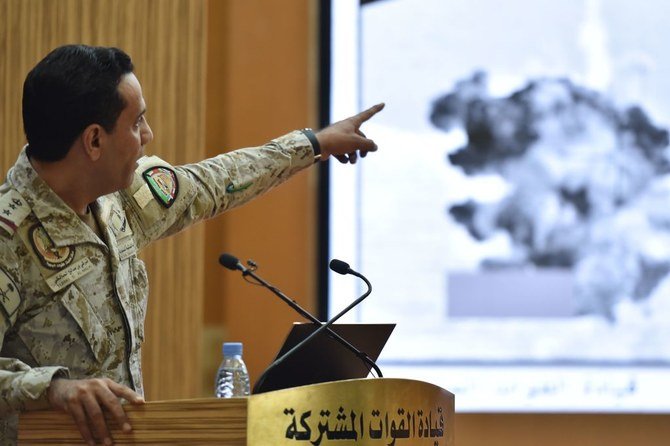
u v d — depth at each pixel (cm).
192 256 690
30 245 371
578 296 884
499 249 888
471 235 889
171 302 686
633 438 877
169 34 686
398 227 889
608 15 895
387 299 888
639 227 887
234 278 882
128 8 680
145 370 681
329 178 891
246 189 465
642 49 894
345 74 898
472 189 890
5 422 375
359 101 897
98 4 676
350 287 886
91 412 323
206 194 450
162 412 321
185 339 686
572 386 878
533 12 897
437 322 884
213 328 876
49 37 667
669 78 891
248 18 901
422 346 882
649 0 893
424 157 893
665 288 882
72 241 379
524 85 894
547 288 884
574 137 892
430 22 899
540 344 882
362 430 327
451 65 897
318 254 887
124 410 325
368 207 891
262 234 889
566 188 890
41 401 334
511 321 884
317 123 897
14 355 372
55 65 378
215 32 897
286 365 388
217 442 313
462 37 898
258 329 880
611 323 882
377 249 889
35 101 377
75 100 374
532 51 896
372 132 895
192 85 686
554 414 880
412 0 900
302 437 316
